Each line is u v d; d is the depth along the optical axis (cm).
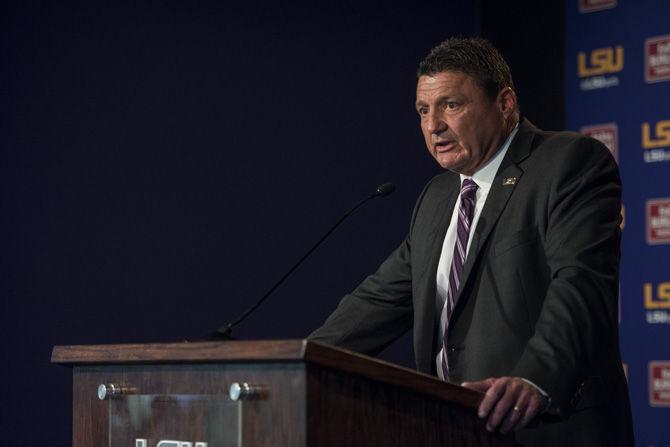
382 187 718
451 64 659
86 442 531
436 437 475
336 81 1361
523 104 1365
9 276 1148
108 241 1206
